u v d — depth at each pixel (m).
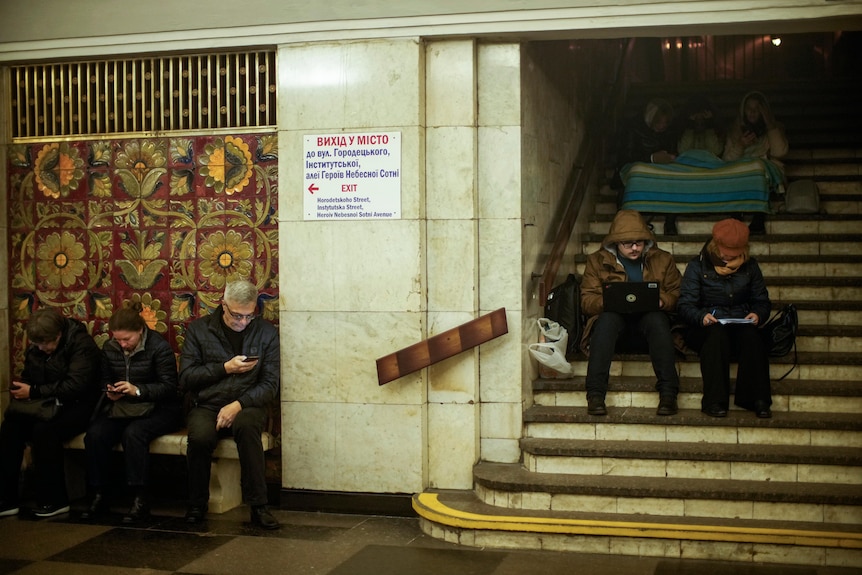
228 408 5.78
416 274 5.89
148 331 6.21
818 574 4.74
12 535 5.62
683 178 8.08
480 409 6.07
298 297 6.09
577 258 7.84
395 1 5.84
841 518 5.09
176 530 5.69
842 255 7.49
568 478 5.57
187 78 6.47
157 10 6.24
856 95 10.20
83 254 6.65
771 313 6.98
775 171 8.23
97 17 6.35
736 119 8.89
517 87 5.95
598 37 5.89
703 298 6.18
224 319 6.00
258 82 6.28
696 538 5.00
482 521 5.29
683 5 5.51
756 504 5.19
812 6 5.38
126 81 6.57
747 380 5.79
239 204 6.34
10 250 6.80
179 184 6.45
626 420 5.85
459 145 5.91
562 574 4.79
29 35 6.48
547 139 6.93
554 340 6.35
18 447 6.15
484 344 6.04
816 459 5.34
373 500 5.99
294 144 6.08
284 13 6.03
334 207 6.02
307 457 6.11
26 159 6.75
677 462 5.54
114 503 6.40
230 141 6.33
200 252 6.43
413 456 5.94
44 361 6.17
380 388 5.97
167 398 6.19
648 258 6.53
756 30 5.73
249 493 5.73
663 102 9.12
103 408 6.17
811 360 6.19
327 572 4.88
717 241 6.10
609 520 5.20
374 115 5.93
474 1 5.73
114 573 4.89
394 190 5.91
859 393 5.82
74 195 6.66
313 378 6.08
